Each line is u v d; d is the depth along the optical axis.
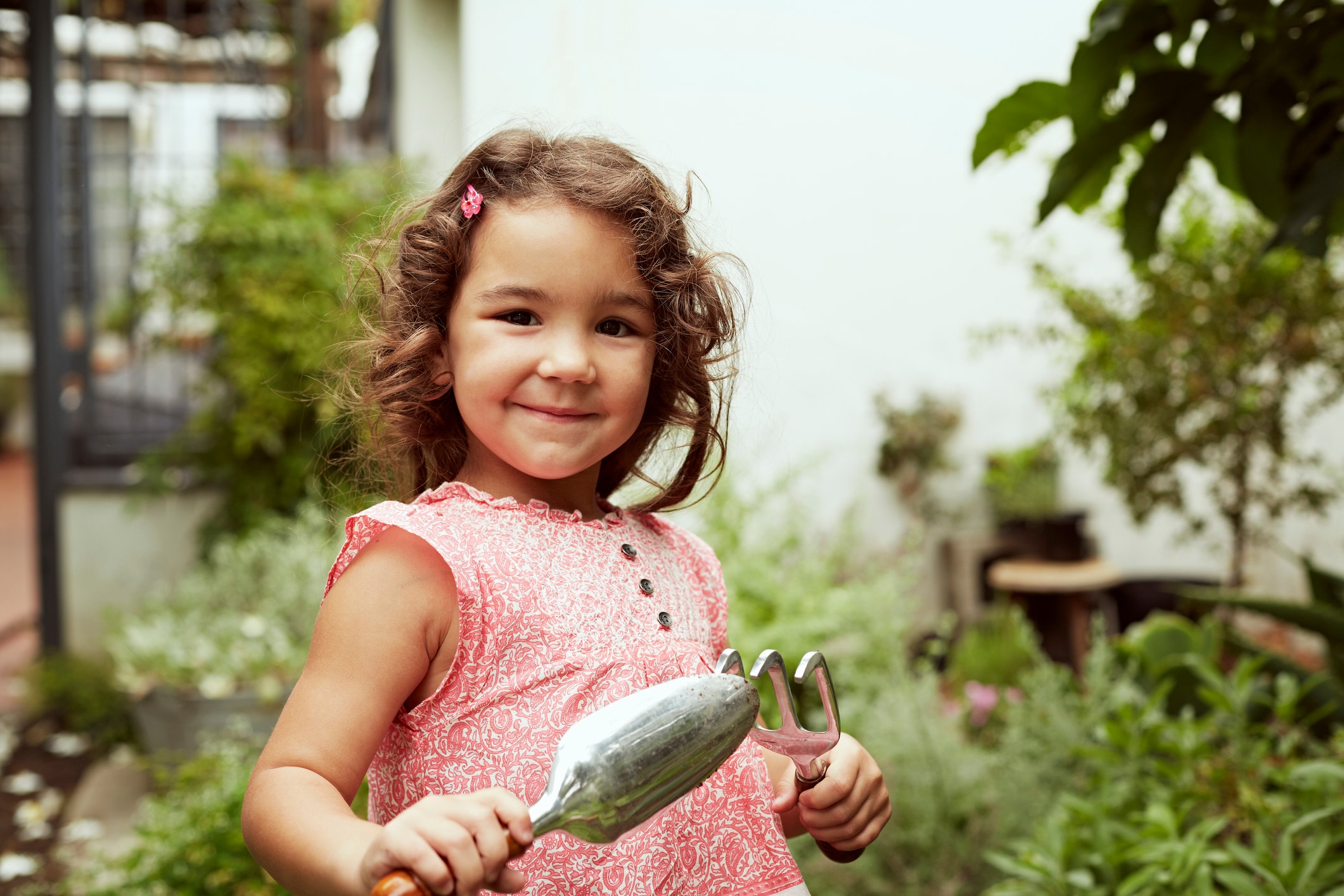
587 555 0.93
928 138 4.66
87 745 4.14
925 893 2.01
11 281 10.77
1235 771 1.75
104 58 5.61
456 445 1.01
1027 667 3.25
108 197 5.04
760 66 4.54
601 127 1.30
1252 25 1.52
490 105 4.28
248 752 2.60
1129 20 1.53
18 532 8.77
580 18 4.34
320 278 4.22
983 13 4.66
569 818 0.65
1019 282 4.70
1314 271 3.37
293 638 3.69
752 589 2.81
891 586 2.86
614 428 0.90
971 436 4.71
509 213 0.89
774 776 1.04
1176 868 1.39
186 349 4.66
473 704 0.84
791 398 4.59
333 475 1.31
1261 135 1.69
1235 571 3.75
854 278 4.64
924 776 2.12
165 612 3.98
